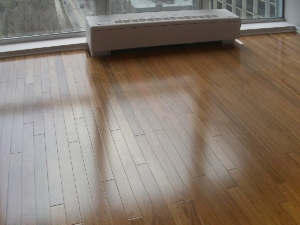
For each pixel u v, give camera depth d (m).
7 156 2.48
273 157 2.48
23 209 2.09
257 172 2.35
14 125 2.79
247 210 2.08
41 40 4.09
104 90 3.25
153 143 2.61
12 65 3.68
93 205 2.11
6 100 3.10
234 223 2.00
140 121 2.85
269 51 4.05
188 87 3.31
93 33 3.76
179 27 3.97
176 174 2.34
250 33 4.48
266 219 2.02
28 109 2.98
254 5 4.65
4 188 2.23
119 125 2.80
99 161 2.44
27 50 3.88
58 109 2.99
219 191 2.21
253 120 2.87
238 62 3.79
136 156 2.49
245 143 2.62
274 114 2.94
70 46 4.00
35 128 2.76
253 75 3.54
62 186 2.24
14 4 3.92
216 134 2.71
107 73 3.54
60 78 3.45
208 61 3.81
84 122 2.83
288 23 4.66
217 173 2.34
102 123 2.82
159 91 3.25
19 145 2.59
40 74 3.52
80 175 2.32
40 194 2.18
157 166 2.40
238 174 2.34
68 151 2.53
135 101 3.10
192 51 4.03
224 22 4.08
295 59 3.88
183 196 2.17
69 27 4.16
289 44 4.23
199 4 4.45
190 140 2.64
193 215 2.04
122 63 3.74
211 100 3.12
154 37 3.95
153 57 3.88
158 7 4.35
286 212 2.06
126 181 2.28
